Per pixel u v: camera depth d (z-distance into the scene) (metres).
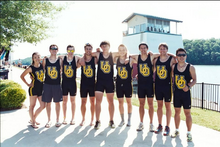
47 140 4.29
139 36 23.00
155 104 8.16
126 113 6.53
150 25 23.84
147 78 4.63
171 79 4.43
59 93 5.02
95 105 5.36
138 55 4.77
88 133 4.67
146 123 5.36
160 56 4.48
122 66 4.85
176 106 4.29
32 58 4.92
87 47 4.77
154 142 4.11
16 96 6.95
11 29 7.43
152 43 22.52
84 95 5.05
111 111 5.05
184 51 4.09
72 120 5.34
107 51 4.81
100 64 4.86
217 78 6.33
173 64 4.38
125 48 4.74
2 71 12.74
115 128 4.99
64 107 5.25
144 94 4.73
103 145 4.00
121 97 5.03
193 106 7.92
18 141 4.24
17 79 16.17
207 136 4.38
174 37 23.84
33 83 5.00
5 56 14.88
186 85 4.13
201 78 6.89
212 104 7.88
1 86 7.72
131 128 4.98
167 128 4.54
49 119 5.22
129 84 4.96
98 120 4.93
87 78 4.96
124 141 4.18
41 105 5.08
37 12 8.37
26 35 7.72
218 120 5.62
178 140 4.19
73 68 4.98
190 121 4.16
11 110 6.93
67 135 4.56
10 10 7.00
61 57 5.11
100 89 4.84
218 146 3.86
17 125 5.28
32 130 4.89
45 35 8.83
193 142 4.07
